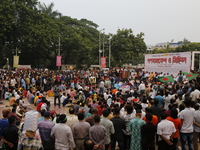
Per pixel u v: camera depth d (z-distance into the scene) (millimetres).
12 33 38469
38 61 51219
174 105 7160
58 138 4926
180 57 25188
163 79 13820
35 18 41312
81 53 53000
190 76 14188
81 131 5199
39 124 5293
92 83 23250
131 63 74938
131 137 5578
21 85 20188
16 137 5078
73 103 14133
